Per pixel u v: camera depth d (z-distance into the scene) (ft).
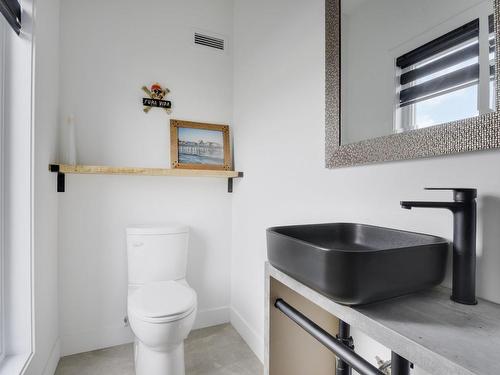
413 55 2.89
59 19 5.80
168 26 6.88
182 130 6.93
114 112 6.33
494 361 1.47
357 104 3.55
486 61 2.28
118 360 5.72
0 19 4.00
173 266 6.23
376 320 1.95
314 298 2.53
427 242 2.60
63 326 5.88
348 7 3.70
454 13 2.53
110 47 6.31
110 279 6.28
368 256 2.02
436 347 1.60
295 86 4.86
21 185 4.09
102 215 6.22
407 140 2.89
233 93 7.54
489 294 2.31
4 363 3.84
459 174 2.50
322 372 3.59
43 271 4.69
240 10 7.14
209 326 7.20
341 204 3.85
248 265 6.48
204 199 7.20
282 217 5.20
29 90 4.13
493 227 2.28
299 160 4.74
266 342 3.29
